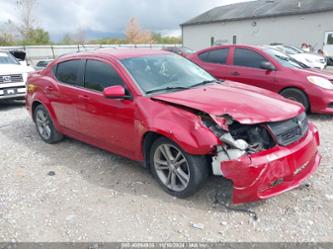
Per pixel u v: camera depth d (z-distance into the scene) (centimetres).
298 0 3047
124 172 415
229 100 334
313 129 360
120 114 379
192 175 319
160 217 313
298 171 311
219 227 295
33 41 3778
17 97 888
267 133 305
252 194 286
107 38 4981
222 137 294
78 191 372
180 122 317
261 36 3127
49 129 534
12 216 327
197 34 3784
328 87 618
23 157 489
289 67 660
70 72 474
